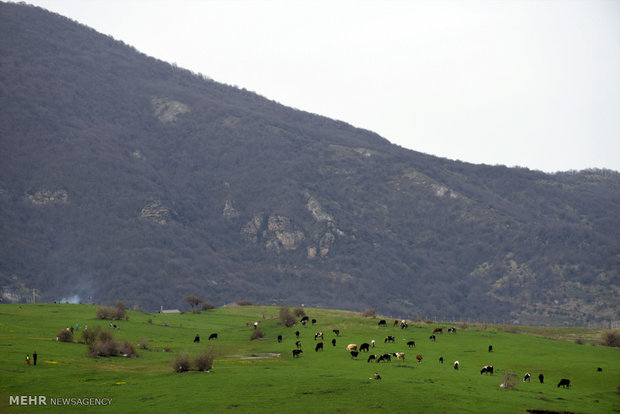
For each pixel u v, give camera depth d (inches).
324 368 3779.5
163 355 4645.7
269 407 2780.5
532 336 5782.5
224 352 4901.6
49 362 3821.4
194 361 3668.8
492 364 4242.1
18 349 4183.1
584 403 3134.8
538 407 2903.5
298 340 5329.7
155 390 3137.3
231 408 2775.6
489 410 2773.1
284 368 3762.3
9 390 3139.8
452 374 3690.9
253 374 3452.3
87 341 4741.6
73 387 3216.0
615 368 4116.6
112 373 3587.6
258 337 5861.2
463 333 5802.2
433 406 2795.3
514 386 3415.4
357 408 2755.9
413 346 4921.3
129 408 2842.0
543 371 4062.5
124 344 4478.3
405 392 2992.1
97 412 2797.7
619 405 3164.4
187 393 3041.3
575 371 4035.4
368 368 3769.7
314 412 2704.2
